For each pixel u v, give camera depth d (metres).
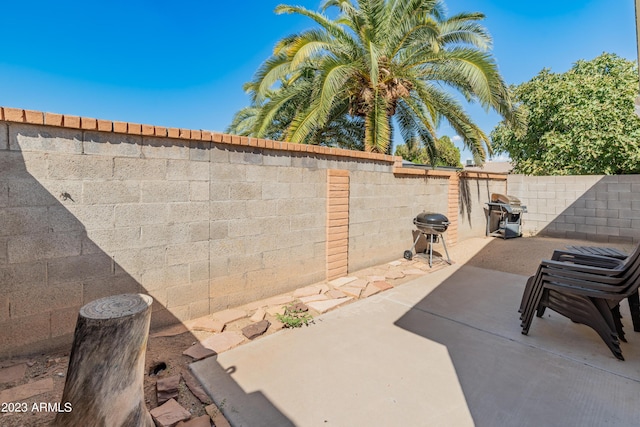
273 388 2.21
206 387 2.21
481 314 3.54
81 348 1.54
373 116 6.61
